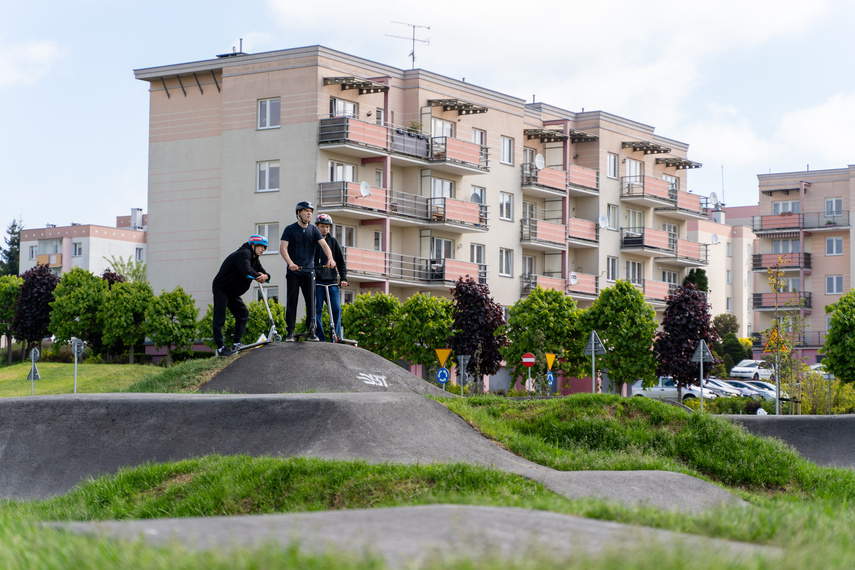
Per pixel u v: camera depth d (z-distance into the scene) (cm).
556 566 520
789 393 4409
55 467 1337
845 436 1912
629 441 1594
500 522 673
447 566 517
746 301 8544
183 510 1098
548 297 4466
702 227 7950
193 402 1378
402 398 1469
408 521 672
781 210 7600
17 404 1415
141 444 1347
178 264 4888
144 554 570
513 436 1512
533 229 5428
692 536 677
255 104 4631
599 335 4434
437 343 4238
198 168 4844
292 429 1328
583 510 779
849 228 7256
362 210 4509
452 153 4881
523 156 5581
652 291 6069
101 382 4041
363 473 1109
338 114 4628
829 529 777
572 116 5956
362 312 4241
